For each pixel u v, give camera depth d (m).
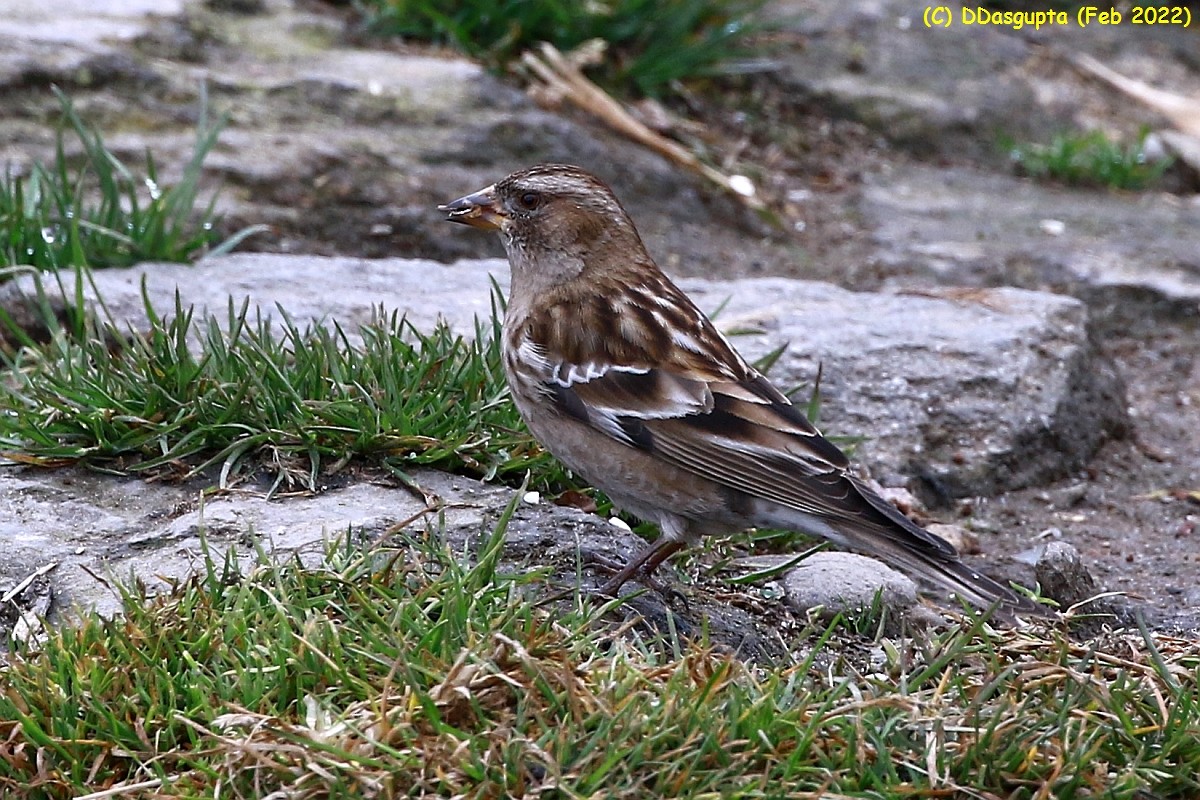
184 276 13.50
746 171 18.45
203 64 17.41
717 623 9.17
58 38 16.81
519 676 7.53
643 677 7.59
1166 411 14.37
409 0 18.86
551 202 9.99
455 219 10.20
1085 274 16.62
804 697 7.65
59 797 7.28
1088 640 9.51
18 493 9.83
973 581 8.47
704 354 9.48
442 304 13.27
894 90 20.47
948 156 20.02
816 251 17.17
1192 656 8.80
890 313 13.88
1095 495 12.50
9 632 8.52
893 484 11.92
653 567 9.35
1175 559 11.33
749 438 9.07
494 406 10.68
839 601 9.56
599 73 19.05
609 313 9.62
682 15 19.45
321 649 7.79
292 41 18.36
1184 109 21.61
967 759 7.32
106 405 10.38
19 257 13.52
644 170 17.52
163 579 8.55
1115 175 19.77
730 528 9.27
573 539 9.64
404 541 9.30
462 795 6.89
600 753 7.08
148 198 15.16
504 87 18.06
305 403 10.30
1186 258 17.17
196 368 10.50
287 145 16.33
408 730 7.22
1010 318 13.77
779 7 21.97
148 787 7.10
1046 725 7.63
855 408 12.44
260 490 9.97
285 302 12.97
